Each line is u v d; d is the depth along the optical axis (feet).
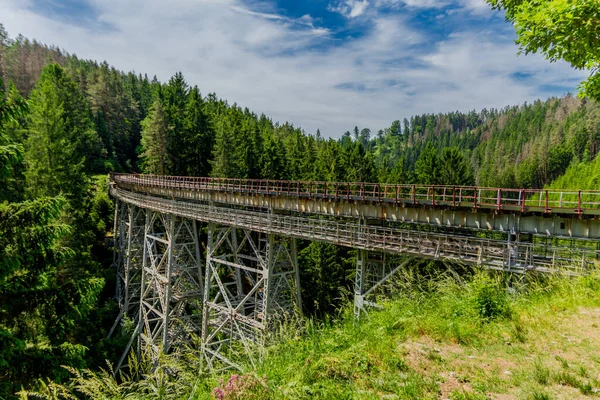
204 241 123.95
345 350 19.67
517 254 41.55
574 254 39.81
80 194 109.60
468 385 15.81
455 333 20.61
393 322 22.95
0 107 27.02
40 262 28.84
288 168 169.68
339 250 126.21
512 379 15.80
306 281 117.70
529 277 35.91
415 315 23.61
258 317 65.31
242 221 65.36
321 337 22.41
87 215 115.75
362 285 51.01
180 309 78.43
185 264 86.99
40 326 30.14
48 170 98.27
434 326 21.71
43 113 102.63
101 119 218.59
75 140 151.94
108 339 81.87
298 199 67.92
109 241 135.23
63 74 166.71
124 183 129.49
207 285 70.08
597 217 38.60
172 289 80.33
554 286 26.96
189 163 147.33
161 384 18.86
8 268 25.79
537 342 19.03
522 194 43.60
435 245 49.78
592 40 18.66
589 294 24.00
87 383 17.30
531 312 22.58
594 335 18.92
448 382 16.17
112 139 226.79
